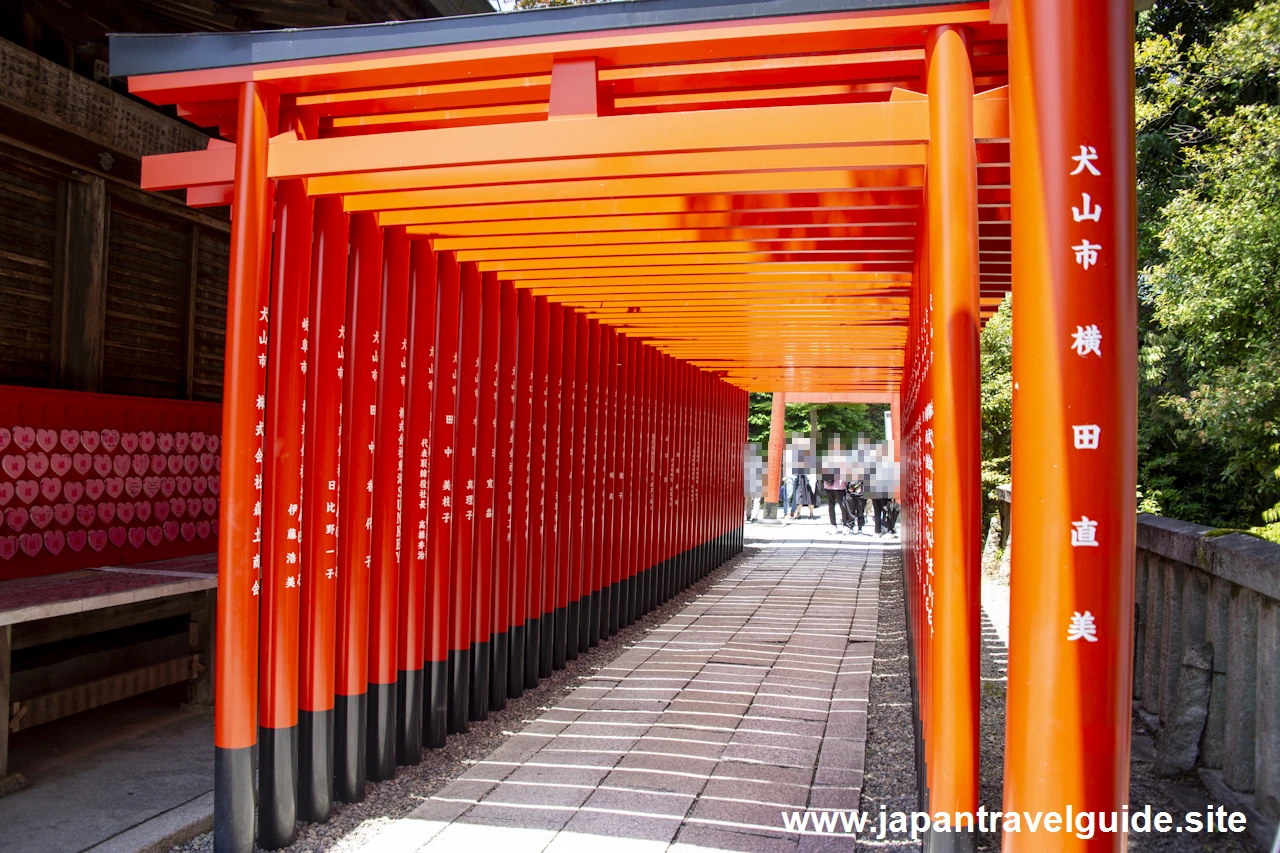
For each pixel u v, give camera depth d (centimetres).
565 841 361
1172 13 1038
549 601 637
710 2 299
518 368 582
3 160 485
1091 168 227
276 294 365
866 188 355
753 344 854
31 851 335
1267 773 314
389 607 429
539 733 506
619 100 363
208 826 372
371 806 399
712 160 330
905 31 300
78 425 505
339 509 403
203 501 600
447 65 326
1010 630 239
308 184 371
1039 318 231
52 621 449
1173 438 926
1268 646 316
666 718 535
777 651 720
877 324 715
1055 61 230
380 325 427
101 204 536
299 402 369
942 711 299
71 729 481
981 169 379
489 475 542
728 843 358
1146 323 906
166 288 606
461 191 383
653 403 886
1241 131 693
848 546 1503
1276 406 669
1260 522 875
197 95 359
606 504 761
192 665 515
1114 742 224
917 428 489
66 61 531
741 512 1405
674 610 903
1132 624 229
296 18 581
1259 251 651
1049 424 229
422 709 468
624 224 427
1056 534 227
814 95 350
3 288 492
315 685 379
